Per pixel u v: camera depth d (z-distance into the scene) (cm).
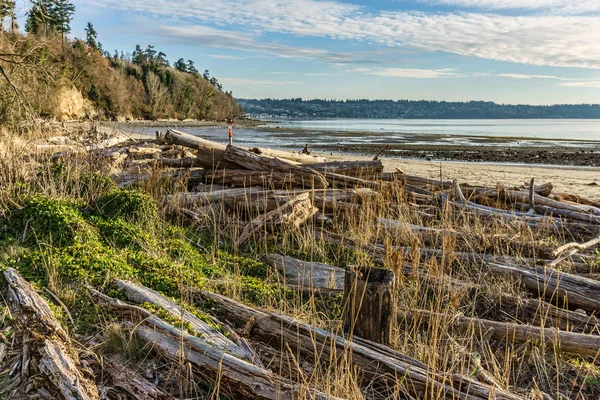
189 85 12056
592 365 404
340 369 323
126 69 10219
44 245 504
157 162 960
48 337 326
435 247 669
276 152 1190
